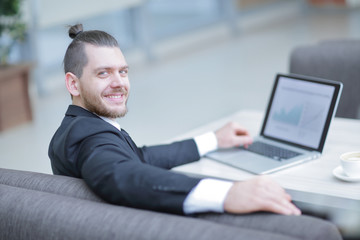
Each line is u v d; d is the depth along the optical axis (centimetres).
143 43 896
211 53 899
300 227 146
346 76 364
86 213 153
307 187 215
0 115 593
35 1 723
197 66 823
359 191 209
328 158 247
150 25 904
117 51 211
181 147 252
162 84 740
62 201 160
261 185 159
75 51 210
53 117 636
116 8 838
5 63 611
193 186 162
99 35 211
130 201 165
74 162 187
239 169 240
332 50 369
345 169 219
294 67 377
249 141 262
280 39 947
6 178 188
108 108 211
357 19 1036
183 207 161
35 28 724
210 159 256
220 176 233
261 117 314
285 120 274
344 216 228
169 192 162
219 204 159
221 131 263
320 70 370
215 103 636
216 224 141
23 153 526
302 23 1063
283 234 146
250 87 686
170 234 139
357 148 256
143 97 687
